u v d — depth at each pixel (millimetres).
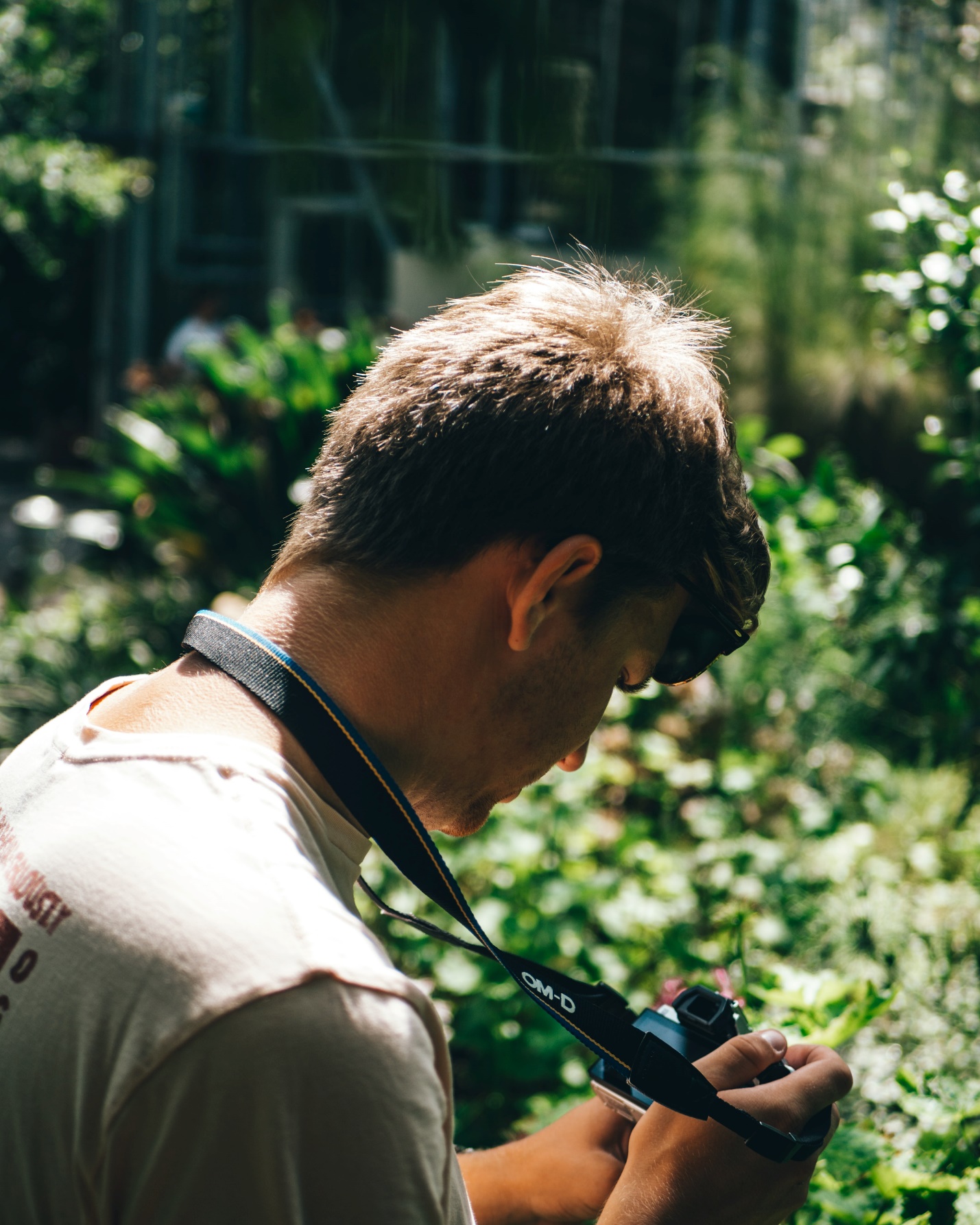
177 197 10547
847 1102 1804
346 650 767
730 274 6352
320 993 612
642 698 3480
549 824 2955
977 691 2787
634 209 6852
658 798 3277
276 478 5578
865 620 2832
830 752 3629
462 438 749
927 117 5320
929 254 2291
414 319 6359
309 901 648
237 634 753
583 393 758
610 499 758
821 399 5750
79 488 7023
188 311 10812
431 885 766
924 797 3342
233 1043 595
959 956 2258
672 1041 913
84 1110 621
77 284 14031
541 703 812
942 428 2680
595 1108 1021
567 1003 861
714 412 830
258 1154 592
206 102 9477
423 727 792
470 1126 2256
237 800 678
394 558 760
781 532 2684
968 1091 1457
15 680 4426
